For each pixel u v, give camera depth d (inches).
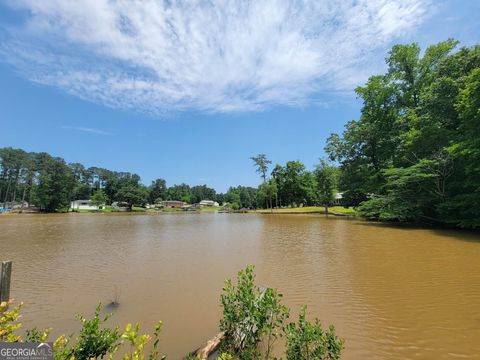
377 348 172.2
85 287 307.7
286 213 2235.5
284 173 2738.7
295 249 532.1
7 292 148.3
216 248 564.7
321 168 1935.3
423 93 916.6
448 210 765.9
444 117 842.2
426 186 845.8
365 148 1178.0
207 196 6215.6
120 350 173.0
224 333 170.2
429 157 830.5
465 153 658.2
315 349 115.9
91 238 746.2
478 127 637.3
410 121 928.3
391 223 1008.9
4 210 2684.5
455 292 267.6
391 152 1073.5
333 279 323.9
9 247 591.5
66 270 384.8
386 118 1104.8
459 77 821.9
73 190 3412.9
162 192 4872.0
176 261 440.1
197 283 320.8
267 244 605.9
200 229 1009.5
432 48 979.3
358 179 1222.9
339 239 645.3
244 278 151.2
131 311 240.8
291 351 116.0
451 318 213.2
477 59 800.3
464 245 506.0
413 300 251.4
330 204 2522.1
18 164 3248.0
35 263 430.6
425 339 182.9
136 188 3858.3
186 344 183.8
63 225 1206.9
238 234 821.9
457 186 766.5
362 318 217.5
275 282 317.7
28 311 241.6
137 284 318.0
